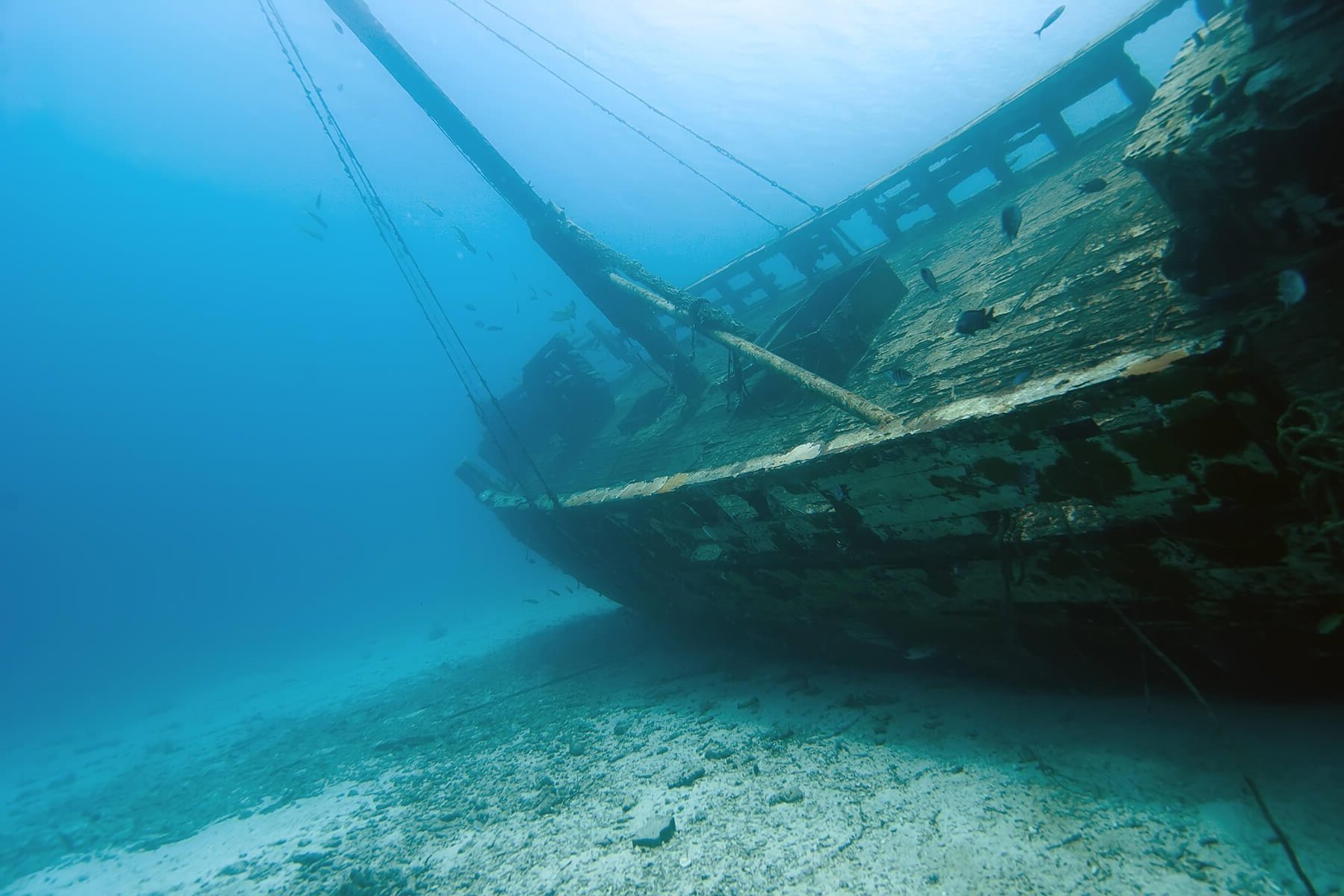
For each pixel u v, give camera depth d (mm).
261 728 14539
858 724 5535
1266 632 3404
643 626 11945
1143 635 3672
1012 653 4895
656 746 6531
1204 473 2941
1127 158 3258
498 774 7141
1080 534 3600
